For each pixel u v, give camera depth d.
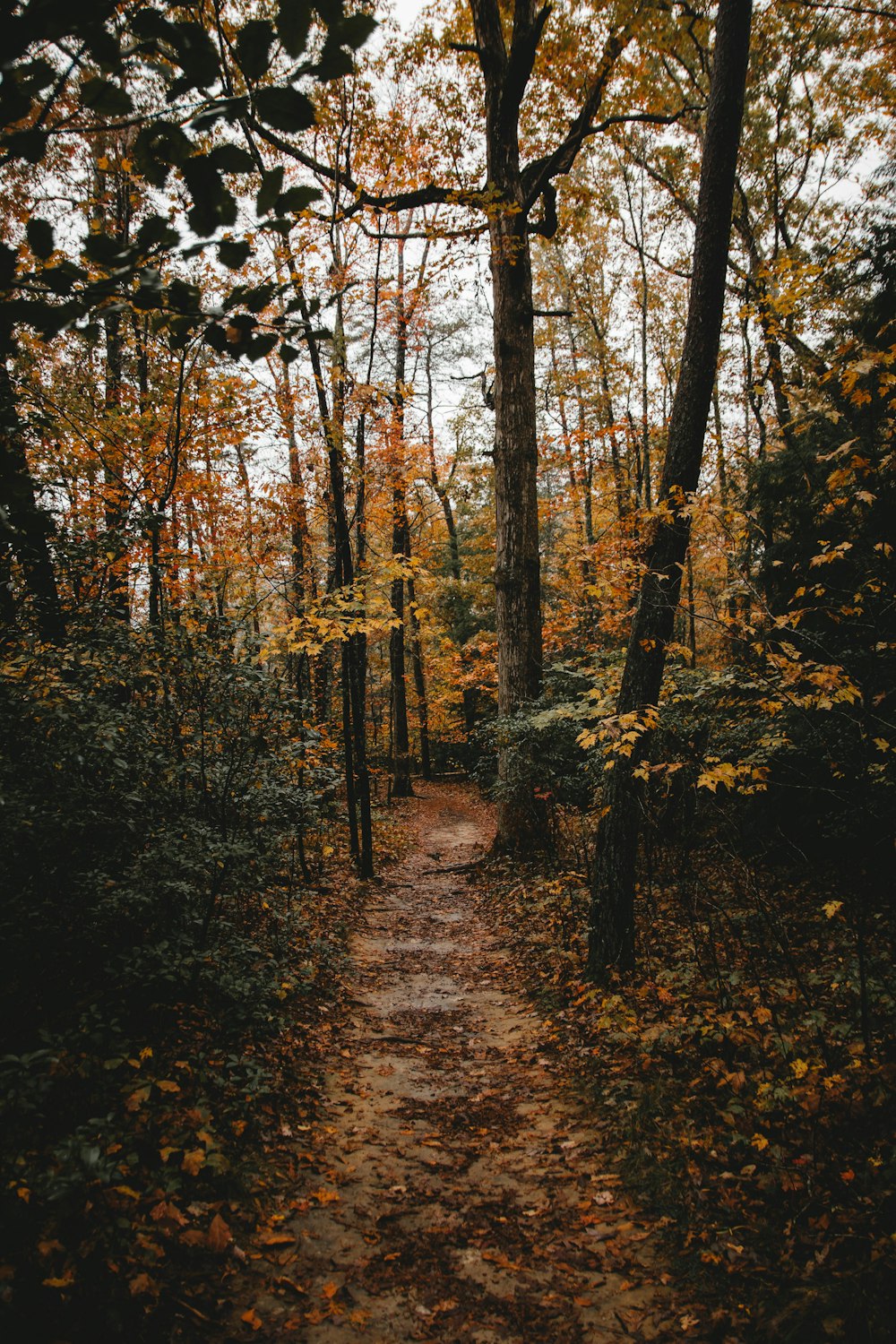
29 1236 2.44
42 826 3.61
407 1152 3.69
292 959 6.00
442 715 28.00
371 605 8.38
